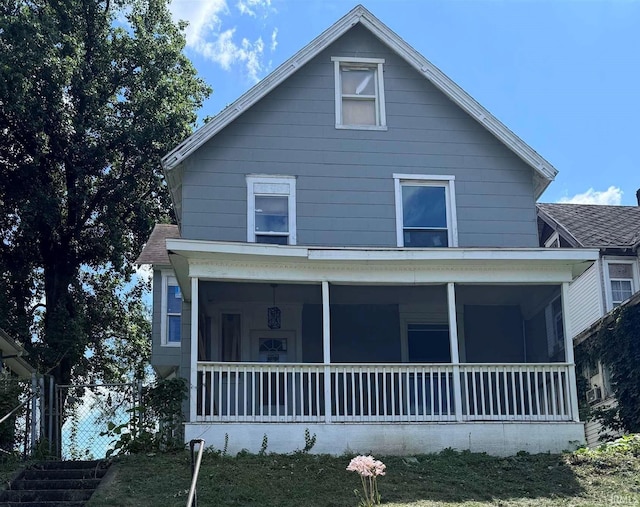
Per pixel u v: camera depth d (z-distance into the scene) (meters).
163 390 14.66
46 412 16.48
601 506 11.24
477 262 15.63
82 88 26.39
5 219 26.53
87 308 28.55
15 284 27.03
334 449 14.41
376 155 17.81
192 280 15.10
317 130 17.77
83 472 13.11
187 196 17.09
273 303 18.34
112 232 26.58
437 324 18.77
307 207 17.36
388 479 12.68
